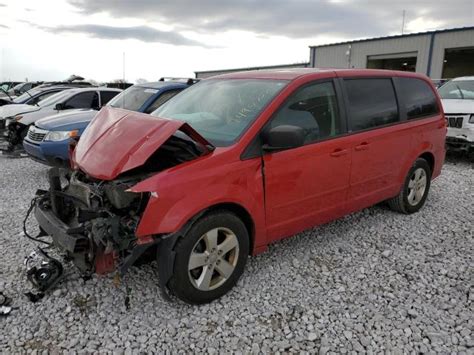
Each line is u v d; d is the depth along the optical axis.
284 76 3.73
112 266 2.89
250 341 2.71
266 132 3.24
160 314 2.96
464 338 2.72
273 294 3.24
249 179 3.14
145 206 2.77
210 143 3.18
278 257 3.84
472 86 8.99
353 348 2.64
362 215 4.96
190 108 3.92
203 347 2.65
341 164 3.82
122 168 2.81
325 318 2.94
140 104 7.18
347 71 4.08
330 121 3.78
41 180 6.77
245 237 3.22
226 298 3.18
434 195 5.85
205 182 2.91
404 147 4.57
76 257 2.96
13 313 2.94
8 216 4.87
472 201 5.57
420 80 4.96
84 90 9.29
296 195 3.51
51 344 2.64
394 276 3.52
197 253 2.97
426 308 3.06
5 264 3.64
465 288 3.32
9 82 25.75
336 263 3.74
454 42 23.36
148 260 3.02
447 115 8.12
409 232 4.45
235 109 3.53
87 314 2.95
